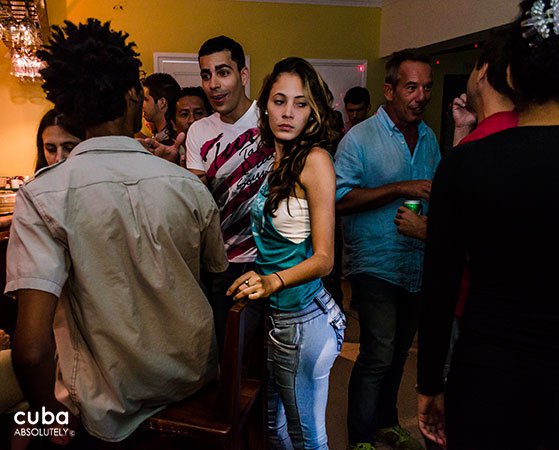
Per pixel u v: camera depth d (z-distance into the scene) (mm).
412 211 1706
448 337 1085
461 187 954
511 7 3035
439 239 1021
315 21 4984
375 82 5223
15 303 1681
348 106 4090
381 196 1834
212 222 1157
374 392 1957
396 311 1954
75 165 1002
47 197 952
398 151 1963
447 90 5125
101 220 982
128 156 1054
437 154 2102
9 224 1760
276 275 1209
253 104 2020
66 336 1060
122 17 4660
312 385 1450
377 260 1913
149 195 1018
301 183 1309
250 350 1374
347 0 4957
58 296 959
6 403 1207
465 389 952
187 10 4750
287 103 1327
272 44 4949
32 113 4676
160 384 1137
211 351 1204
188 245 1099
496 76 1238
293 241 1360
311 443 1501
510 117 1271
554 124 877
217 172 2041
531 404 871
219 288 1945
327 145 1363
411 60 1888
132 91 1101
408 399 2455
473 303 967
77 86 1022
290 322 1383
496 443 916
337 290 3455
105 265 1002
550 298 853
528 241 854
